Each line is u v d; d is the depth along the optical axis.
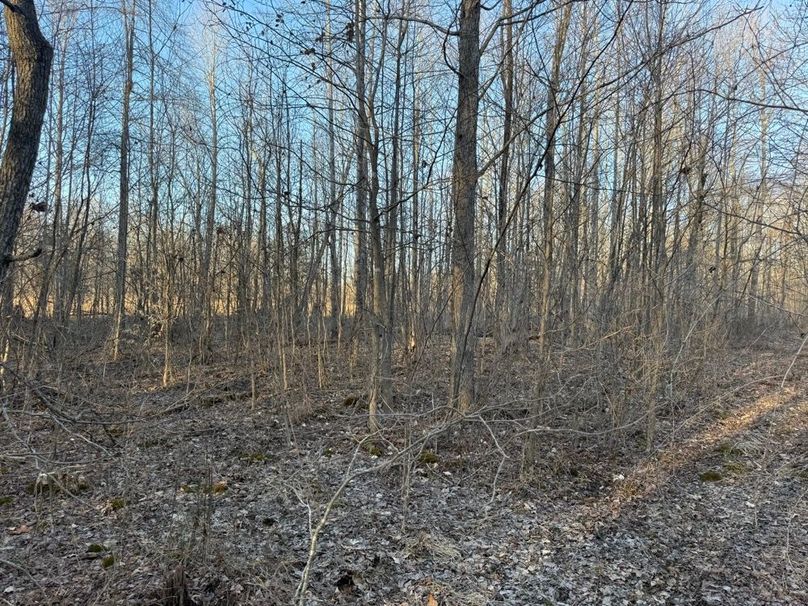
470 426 6.57
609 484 5.87
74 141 10.29
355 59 7.40
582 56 6.36
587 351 7.30
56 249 8.36
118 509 4.89
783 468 6.07
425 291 10.45
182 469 5.81
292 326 9.20
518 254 8.39
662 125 8.10
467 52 6.25
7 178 3.79
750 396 9.61
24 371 6.35
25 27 3.79
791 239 5.31
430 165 6.52
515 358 8.17
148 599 3.48
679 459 6.60
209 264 12.73
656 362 6.68
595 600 3.74
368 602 3.65
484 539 4.56
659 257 7.92
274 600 3.50
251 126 9.95
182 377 10.83
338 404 8.95
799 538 4.66
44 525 4.59
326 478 5.72
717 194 7.63
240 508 4.97
